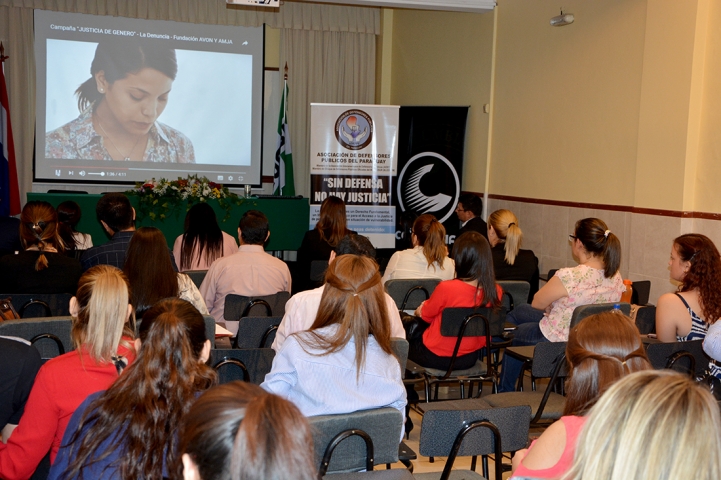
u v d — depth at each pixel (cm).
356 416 175
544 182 611
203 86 866
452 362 320
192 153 870
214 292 360
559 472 126
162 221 702
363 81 932
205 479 81
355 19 916
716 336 244
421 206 740
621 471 82
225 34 868
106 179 840
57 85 819
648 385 86
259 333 294
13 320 244
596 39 535
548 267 607
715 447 81
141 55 840
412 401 354
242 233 362
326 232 485
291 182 873
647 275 480
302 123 920
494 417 194
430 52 824
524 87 640
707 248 287
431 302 325
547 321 349
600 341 154
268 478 76
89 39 823
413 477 186
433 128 732
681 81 446
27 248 348
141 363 138
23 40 810
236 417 81
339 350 178
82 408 140
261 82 886
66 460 136
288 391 181
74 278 341
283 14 888
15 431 163
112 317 165
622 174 509
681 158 448
